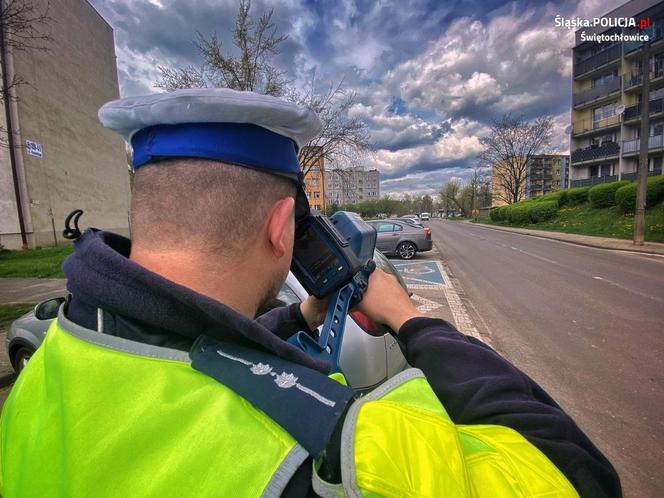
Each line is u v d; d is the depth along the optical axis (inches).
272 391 17.3
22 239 637.9
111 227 978.1
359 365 83.6
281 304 83.6
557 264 418.0
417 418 18.0
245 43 482.9
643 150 537.0
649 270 367.6
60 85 757.3
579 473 20.6
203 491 14.7
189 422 16.3
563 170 2623.0
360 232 35.7
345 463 15.2
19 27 241.6
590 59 1314.0
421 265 427.8
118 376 17.8
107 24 976.3
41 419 18.9
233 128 21.9
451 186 3378.4
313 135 27.2
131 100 22.1
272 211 24.1
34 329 127.7
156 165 22.1
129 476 15.5
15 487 18.3
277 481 14.6
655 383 131.9
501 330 191.8
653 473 87.6
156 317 18.8
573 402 119.9
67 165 774.5
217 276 22.0
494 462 19.0
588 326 197.5
